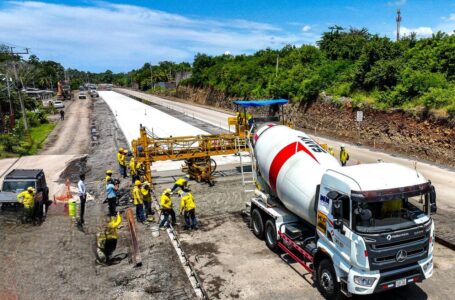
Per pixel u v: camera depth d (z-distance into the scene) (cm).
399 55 2967
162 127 3875
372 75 2853
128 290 882
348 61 3703
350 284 712
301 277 920
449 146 2012
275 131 1162
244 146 1920
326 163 948
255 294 849
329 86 3462
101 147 2881
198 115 5056
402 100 2452
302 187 924
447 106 2072
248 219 1329
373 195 694
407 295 825
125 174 2012
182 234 1217
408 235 710
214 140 1922
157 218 1372
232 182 1836
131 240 1170
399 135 2388
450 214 1286
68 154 2652
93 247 1137
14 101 4666
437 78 2388
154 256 1061
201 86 7381
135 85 15612
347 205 726
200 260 1029
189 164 1941
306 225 989
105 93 12094
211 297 843
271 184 1066
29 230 1277
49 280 935
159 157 1828
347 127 2956
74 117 5141
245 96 5216
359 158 2234
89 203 1583
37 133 3672
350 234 707
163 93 10331
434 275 911
